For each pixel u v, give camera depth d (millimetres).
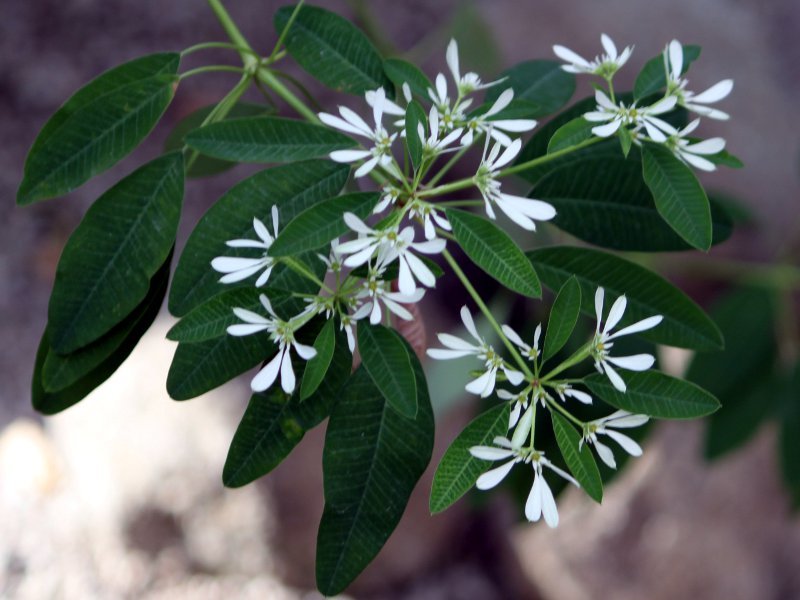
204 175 480
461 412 857
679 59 345
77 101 364
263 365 342
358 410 342
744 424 579
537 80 412
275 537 863
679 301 377
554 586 885
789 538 841
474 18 630
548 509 321
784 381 571
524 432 316
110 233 357
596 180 387
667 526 848
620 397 324
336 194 352
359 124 329
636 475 865
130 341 368
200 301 343
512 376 320
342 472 341
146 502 864
